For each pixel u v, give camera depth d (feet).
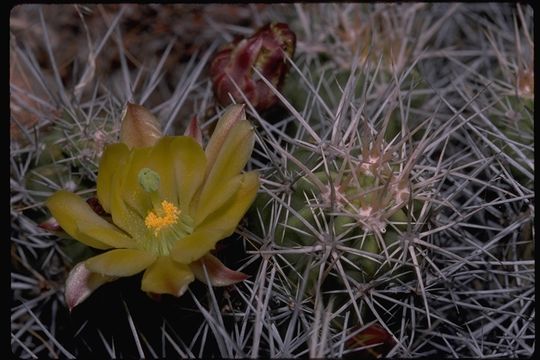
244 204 0.64
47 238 0.82
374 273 0.67
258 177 0.65
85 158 0.79
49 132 0.87
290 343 0.68
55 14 1.05
